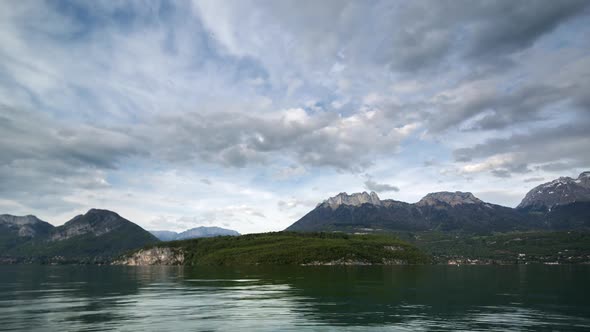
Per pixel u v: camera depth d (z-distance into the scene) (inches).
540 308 3644.2
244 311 3503.9
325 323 2947.8
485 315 3275.1
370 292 5128.0
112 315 3339.1
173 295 4928.6
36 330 2755.9
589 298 4407.0
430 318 3142.2
